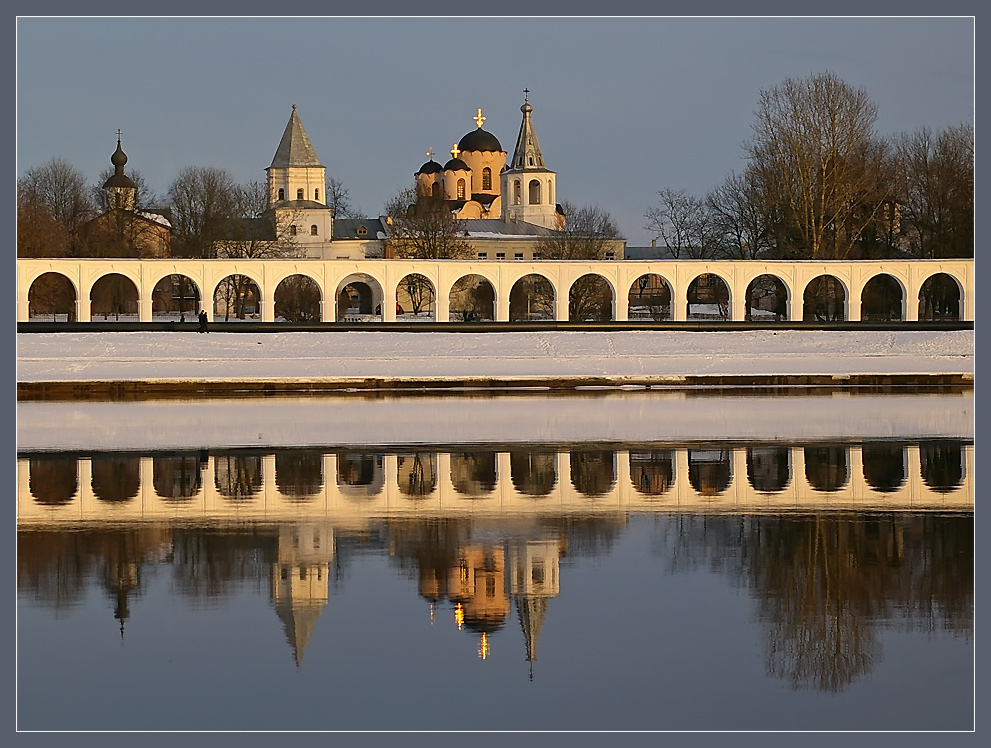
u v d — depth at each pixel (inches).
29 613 1086.4
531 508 1518.2
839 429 2284.7
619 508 1518.2
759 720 872.3
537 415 2541.8
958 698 904.3
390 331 4434.1
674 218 7022.6
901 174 5477.4
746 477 1738.4
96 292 6067.9
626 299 5177.2
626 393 3090.6
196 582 1178.6
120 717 878.4
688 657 986.1
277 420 2458.2
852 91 5344.5
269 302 5083.7
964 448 2022.6
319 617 1077.1
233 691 925.8
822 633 1036.5
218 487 1664.6
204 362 3540.8
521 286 6850.4
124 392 3102.9
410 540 1343.5
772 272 5108.3
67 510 1504.7
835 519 1446.9
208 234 6481.3
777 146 5359.3
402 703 903.1
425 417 2504.9
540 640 1023.6
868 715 880.9
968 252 5265.8
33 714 884.0
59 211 6663.4
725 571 1212.5
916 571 1210.0
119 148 7534.5
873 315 5639.8
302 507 1525.6
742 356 3811.5
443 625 1058.1
